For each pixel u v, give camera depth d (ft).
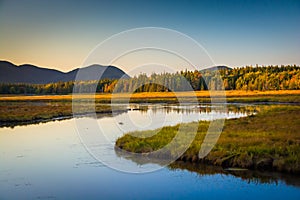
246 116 101.04
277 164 44.62
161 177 43.19
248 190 37.37
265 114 101.50
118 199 34.65
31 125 103.86
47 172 45.29
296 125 74.59
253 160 46.70
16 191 38.04
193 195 35.96
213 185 39.42
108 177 42.93
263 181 40.55
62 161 51.75
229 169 45.83
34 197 35.78
